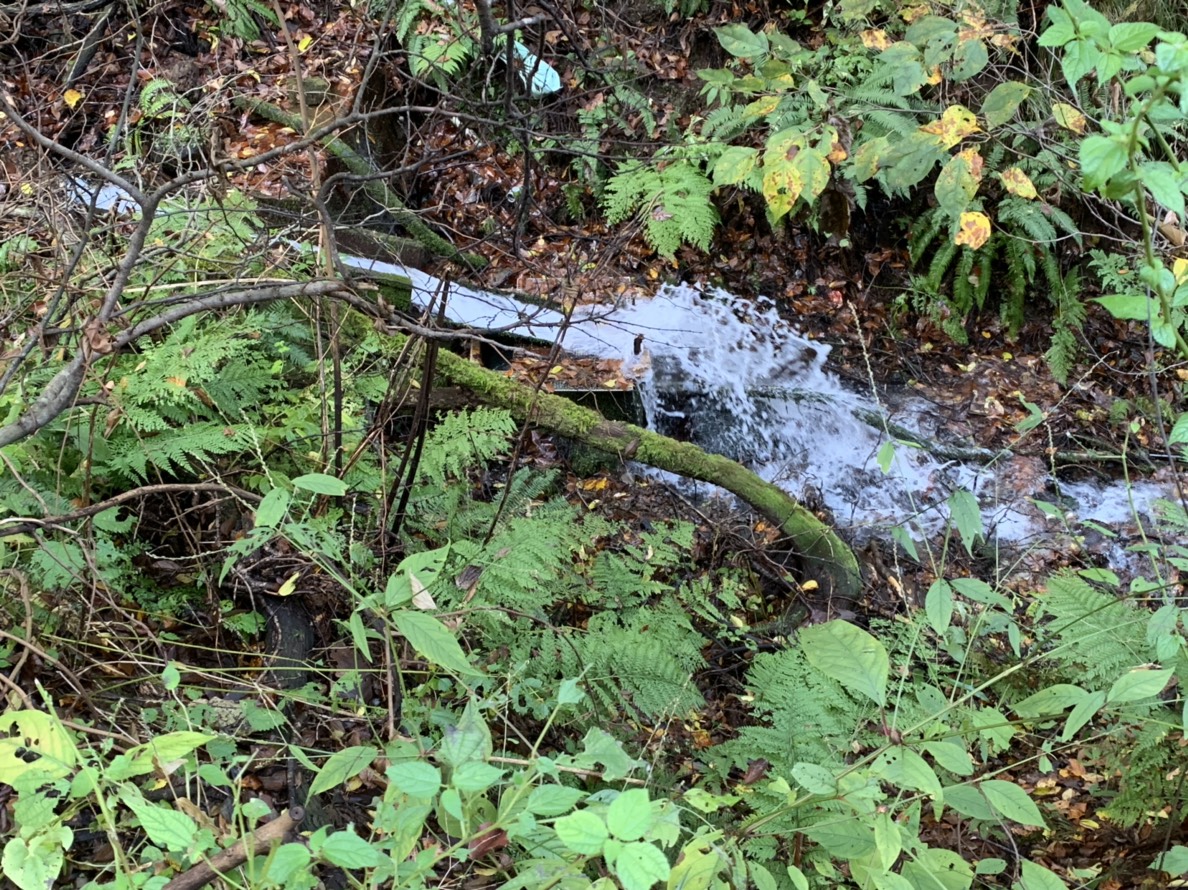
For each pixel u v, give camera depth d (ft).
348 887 5.37
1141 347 16.62
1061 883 3.97
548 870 3.88
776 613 11.15
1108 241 16.99
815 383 16.49
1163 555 7.22
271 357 9.43
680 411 15.25
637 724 7.65
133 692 6.44
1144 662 7.63
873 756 4.46
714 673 9.76
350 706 6.74
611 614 8.92
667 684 7.97
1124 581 12.85
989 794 4.39
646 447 11.62
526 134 8.46
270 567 7.50
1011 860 7.70
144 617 7.15
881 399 16.47
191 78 14.65
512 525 8.55
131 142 11.57
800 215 17.84
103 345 5.33
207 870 4.04
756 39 6.87
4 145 10.50
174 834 3.36
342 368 9.51
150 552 7.64
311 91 14.44
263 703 6.59
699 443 15.20
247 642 7.42
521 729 7.29
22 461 7.16
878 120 12.07
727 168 6.52
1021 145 15.20
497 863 4.74
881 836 3.95
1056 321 17.10
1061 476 14.99
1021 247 16.76
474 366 11.35
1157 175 3.45
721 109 15.89
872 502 14.57
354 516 8.21
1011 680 8.93
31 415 5.24
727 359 16.24
